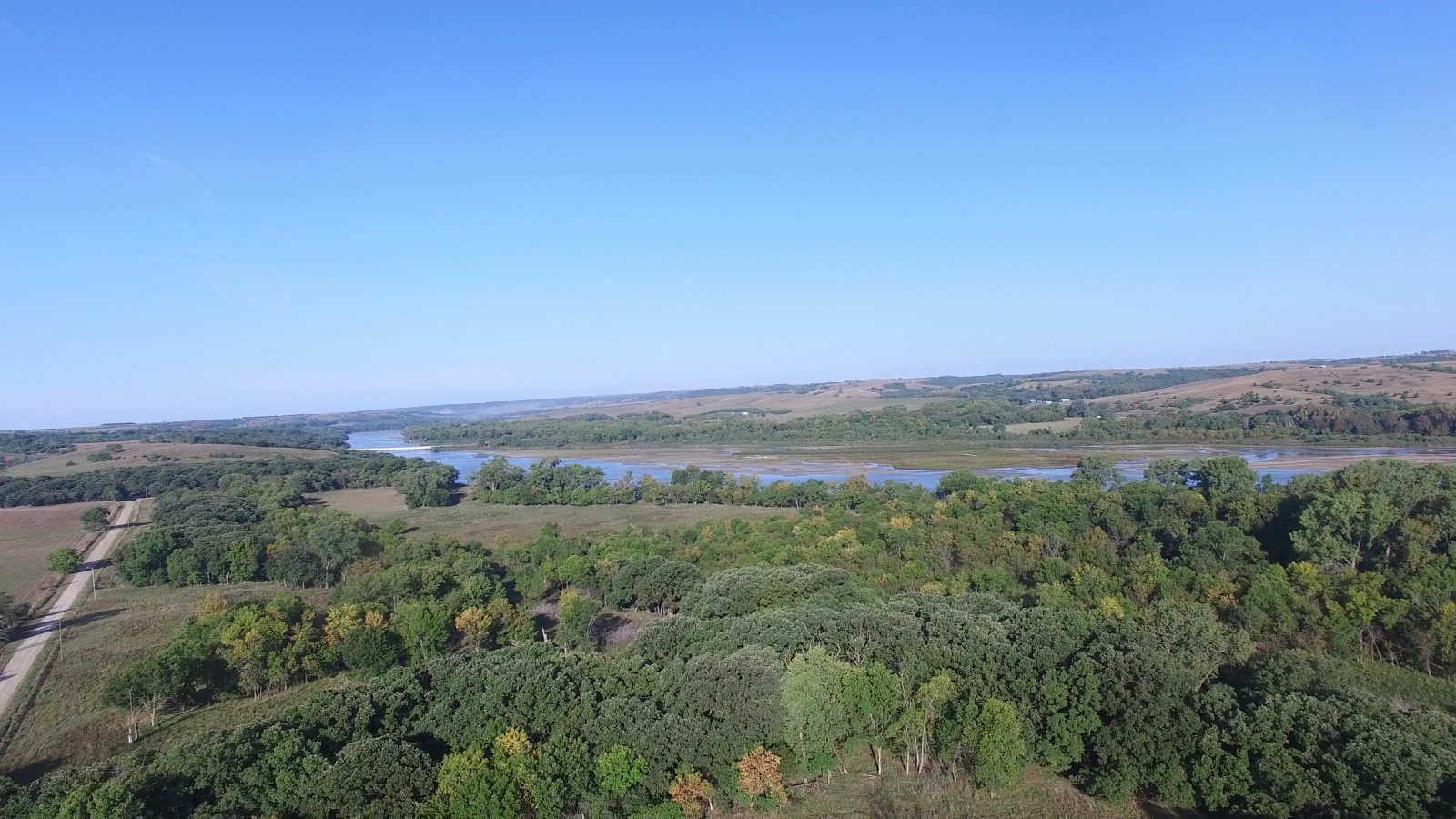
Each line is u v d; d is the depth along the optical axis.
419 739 52.09
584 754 49.00
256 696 72.25
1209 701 49.50
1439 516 85.50
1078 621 60.38
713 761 49.44
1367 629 68.75
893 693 53.88
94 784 44.31
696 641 63.66
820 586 74.00
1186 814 47.94
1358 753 42.00
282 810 44.78
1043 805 49.78
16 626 95.38
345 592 92.50
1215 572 82.81
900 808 50.16
